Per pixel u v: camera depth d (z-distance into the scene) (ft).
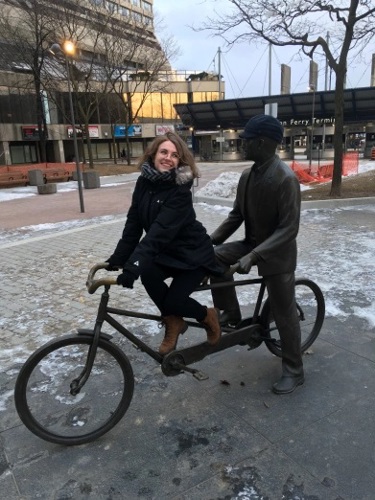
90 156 98.94
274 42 40.24
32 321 14.29
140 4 155.63
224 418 8.97
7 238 29.84
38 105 102.99
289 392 9.71
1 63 104.12
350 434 8.38
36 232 31.55
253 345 10.48
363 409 9.15
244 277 17.90
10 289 17.63
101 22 97.76
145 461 7.84
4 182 67.67
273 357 11.47
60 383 10.38
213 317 9.14
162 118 169.17
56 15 83.92
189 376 10.63
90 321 14.15
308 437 8.32
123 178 82.17
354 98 113.39
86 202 47.16
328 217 30.68
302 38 39.17
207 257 8.50
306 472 7.43
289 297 9.55
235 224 10.17
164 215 7.77
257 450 8.00
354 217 30.35
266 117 8.63
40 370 10.98
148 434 8.56
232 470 7.54
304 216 31.40
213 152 151.74
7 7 96.58
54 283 18.25
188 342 12.15
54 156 146.41
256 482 7.26
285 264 9.26
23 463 7.90
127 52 124.36
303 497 6.92
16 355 11.94
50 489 7.29
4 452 8.20
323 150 124.67
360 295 15.38
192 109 138.62
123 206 42.86
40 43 84.33
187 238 8.32
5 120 130.21
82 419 9.06
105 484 7.34
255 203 9.09
